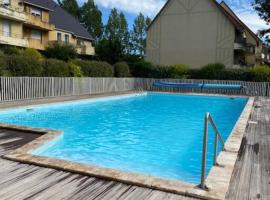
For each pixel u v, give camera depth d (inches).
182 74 1195.9
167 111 671.8
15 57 676.7
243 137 326.6
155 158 310.3
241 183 185.6
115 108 692.1
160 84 1117.7
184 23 1416.1
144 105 768.3
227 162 223.6
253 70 1061.8
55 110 607.8
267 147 281.6
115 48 1537.9
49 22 1440.7
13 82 614.9
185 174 262.2
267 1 1501.0
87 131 436.5
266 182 188.2
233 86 1004.6
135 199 160.9
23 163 217.3
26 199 158.7
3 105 535.5
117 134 422.0
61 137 324.5
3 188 172.6
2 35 1085.1
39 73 742.5
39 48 1295.5
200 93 1032.2
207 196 162.6
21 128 337.1
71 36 1576.0
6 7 1078.4
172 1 1434.5
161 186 174.7
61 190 171.5
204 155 172.1
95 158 305.0
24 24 1237.1
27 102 597.3
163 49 1475.1
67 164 211.0
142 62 1267.2
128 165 285.7
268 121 443.5
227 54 1337.4
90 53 1567.4
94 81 898.1
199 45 1387.8
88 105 705.6
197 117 593.6
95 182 183.9
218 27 1342.3
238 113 661.3
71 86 797.2
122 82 1061.8
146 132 440.5
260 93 975.0
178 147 356.5
